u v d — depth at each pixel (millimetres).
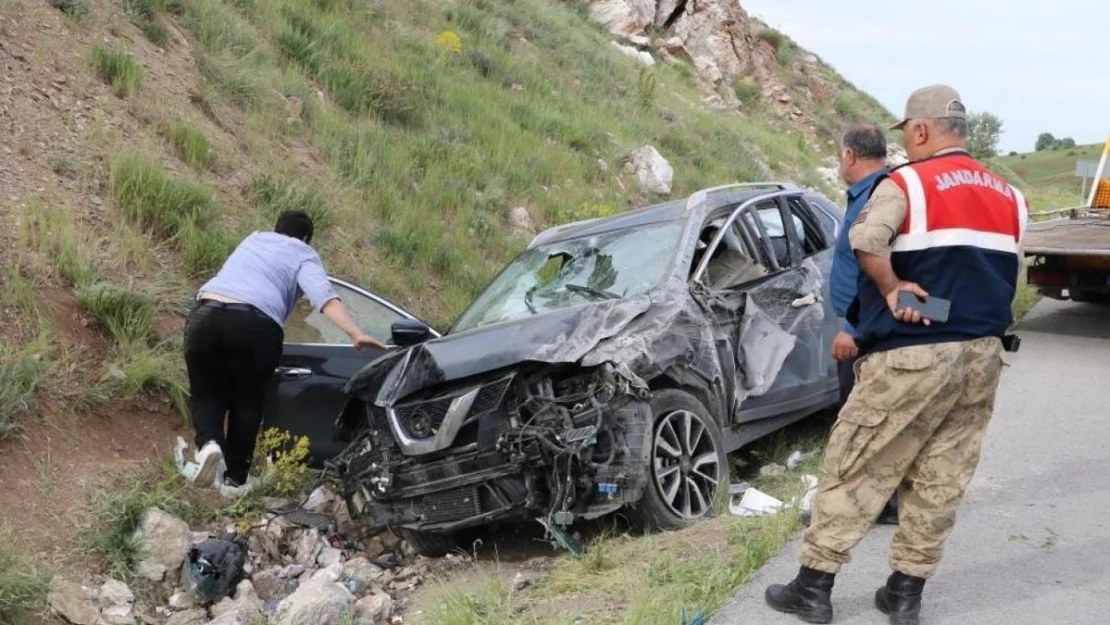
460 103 14031
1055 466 5766
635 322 5539
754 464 6742
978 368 3543
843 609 3986
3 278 6559
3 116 7871
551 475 5145
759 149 22688
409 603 5285
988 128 43406
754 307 6176
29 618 4785
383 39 14859
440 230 10445
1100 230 11180
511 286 6727
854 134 5109
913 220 3547
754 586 4262
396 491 5449
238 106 10430
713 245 6316
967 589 4133
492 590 4934
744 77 30234
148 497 5832
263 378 6078
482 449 5176
